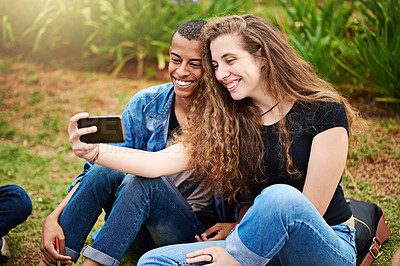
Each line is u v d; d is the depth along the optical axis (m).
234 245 1.67
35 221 2.69
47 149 3.76
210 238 2.12
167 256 1.81
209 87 2.00
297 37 4.03
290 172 1.89
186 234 2.12
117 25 5.02
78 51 5.30
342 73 3.96
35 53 5.28
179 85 2.11
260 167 1.94
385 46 3.66
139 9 5.16
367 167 3.08
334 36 3.97
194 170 2.11
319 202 1.83
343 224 1.90
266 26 1.90
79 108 4.24
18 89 4.56
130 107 2.24
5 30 5.36
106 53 5.14
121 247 1.92
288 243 1.68
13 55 5.27
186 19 4.73
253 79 1.87
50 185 3.15
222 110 1.98
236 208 2.13
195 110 2.09
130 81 4.67
